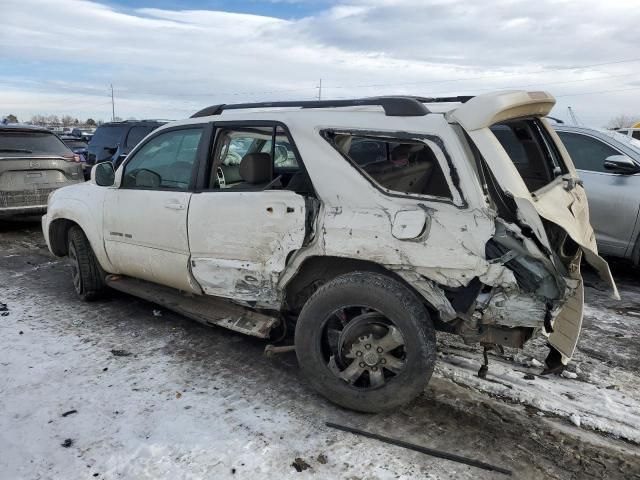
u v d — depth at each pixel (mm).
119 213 4383
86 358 3850
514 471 2678
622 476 2666
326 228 3152
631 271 6570
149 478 2570
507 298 2764
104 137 11969
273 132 3537
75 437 2881
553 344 3281
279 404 3264
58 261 6754
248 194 3500
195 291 3957
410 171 3234
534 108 3299
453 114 2904
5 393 3328
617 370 3842
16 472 2598
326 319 3162
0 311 4820
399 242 2922
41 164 8352
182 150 4055
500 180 2723
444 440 2920
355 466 2688
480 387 3502
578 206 3490
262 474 2611
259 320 3730
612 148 5953
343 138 3297
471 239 2760
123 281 4801
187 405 3227
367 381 3195
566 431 3037
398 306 2938
